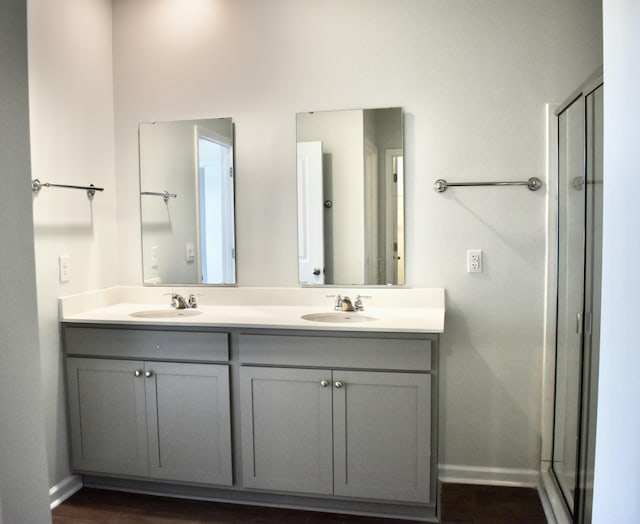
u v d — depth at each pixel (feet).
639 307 3.06
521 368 8.38
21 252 3.92
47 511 4.15
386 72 8.56
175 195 9.38
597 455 3.73
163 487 8.28
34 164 7.61
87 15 8.79
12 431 3.82
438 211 8.50
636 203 3.10
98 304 8.96
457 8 8.29
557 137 8.01
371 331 7.08
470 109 8.32
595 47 7.92
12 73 3.84
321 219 8.87
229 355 7.65
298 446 7.51
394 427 7.19
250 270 9.20
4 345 3.76
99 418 8.18
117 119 9.46
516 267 8.31
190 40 9.21
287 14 8.84
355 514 7.63
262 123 9.02
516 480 8.46
